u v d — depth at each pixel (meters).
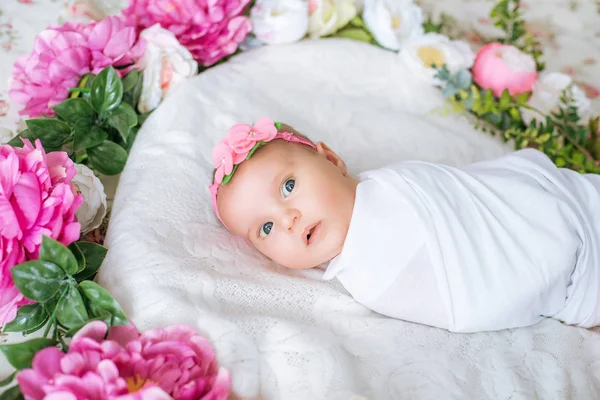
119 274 0.94
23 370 0.75
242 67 1.34
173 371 0.78
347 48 1.41
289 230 1.00
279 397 0.87
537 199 1.02
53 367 0.77
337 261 1.01
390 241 0.98
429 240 0.97
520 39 1.66
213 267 0.99
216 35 1.37
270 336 0.90
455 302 0.95
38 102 1.21
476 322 0.95
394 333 0.97
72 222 0.89
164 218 1.03
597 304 1.01
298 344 0.89
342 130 1.31
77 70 1.20
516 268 0.97
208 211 1.09
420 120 1.35
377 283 0.98
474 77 1.43
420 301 0.98
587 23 1.71
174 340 0.82
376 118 1.34
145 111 1.27
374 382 0.92
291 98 1.32
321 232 1.02
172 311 0.88
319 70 1.38
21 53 1.44
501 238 0.99
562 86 1.40
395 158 1.30
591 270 1.01
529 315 0.98
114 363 0.77
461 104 1.41
